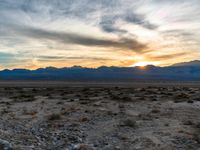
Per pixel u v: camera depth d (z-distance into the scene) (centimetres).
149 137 1648
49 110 2981
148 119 2288
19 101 4041
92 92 6219
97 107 3138
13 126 2052
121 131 1856
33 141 1602
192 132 1766
